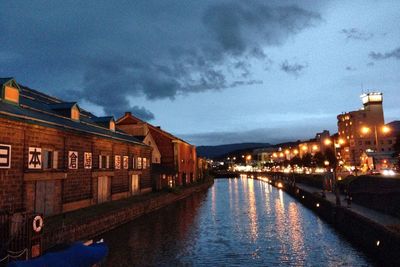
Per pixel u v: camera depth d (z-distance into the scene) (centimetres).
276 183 9806
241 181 13812
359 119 12319
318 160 11212
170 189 5819
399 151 5044
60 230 2167
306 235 3031
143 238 2830
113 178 4069
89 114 4966
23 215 1738
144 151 5294
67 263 1461
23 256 1600
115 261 2191
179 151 7469
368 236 2341
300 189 6088
